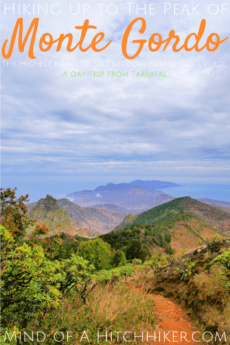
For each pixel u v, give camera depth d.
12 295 2.91
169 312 5.14
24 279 2.94
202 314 4.50
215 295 4.60
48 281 3.44
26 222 4.78
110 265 15.74
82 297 4.50
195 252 7.69
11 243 3.13
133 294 5.73
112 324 3.86
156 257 10.02
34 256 3.26
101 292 5.33
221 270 5.16
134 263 11.27
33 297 3.08
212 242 7.25
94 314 3.97
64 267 4.32
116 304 4.59
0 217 4.60
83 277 4.42
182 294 5.86
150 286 7.69
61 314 3.58
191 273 6.36
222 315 4.09
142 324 4.20
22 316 3.02
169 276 7.49
